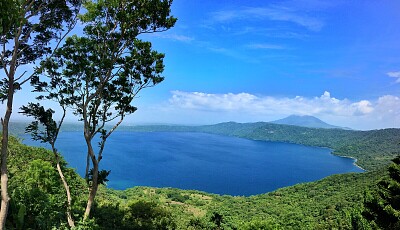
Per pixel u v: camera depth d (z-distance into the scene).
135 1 15.53
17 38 11.42
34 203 14.90
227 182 151.62
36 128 16.27
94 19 15.41
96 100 16.50
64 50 15.47
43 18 13.69
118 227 22.16
